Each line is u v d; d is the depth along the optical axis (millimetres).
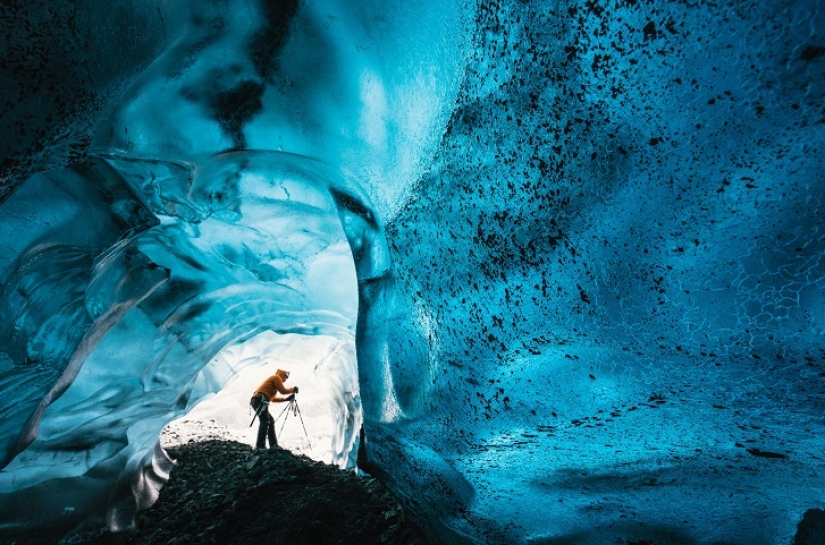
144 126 2551
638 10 1383
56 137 2217
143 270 3172
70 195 2705
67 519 3297
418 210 2271
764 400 1491
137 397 3734
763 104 1252
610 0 1431
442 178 2115
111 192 2844
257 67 2486
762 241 1317
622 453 2035
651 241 1498
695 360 1508
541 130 1704
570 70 1574
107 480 3713
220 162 2766
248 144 2684
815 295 1266
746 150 1302
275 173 2871
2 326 2562
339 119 2498
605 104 1521
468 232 2014
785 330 1325
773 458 1797
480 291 1985
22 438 2586
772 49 1206
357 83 2377
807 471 1822
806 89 1188
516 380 1945
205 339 4086
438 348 2188
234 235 3564
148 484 4246
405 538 2961
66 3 1997
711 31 1278
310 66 2432
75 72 2127
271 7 2348
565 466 2184
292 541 2982
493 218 1906
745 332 1394
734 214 1350
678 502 2299
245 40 2438
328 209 3268
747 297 1365
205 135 2645
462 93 1964
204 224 3398
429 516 2734
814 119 1198
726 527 2416
